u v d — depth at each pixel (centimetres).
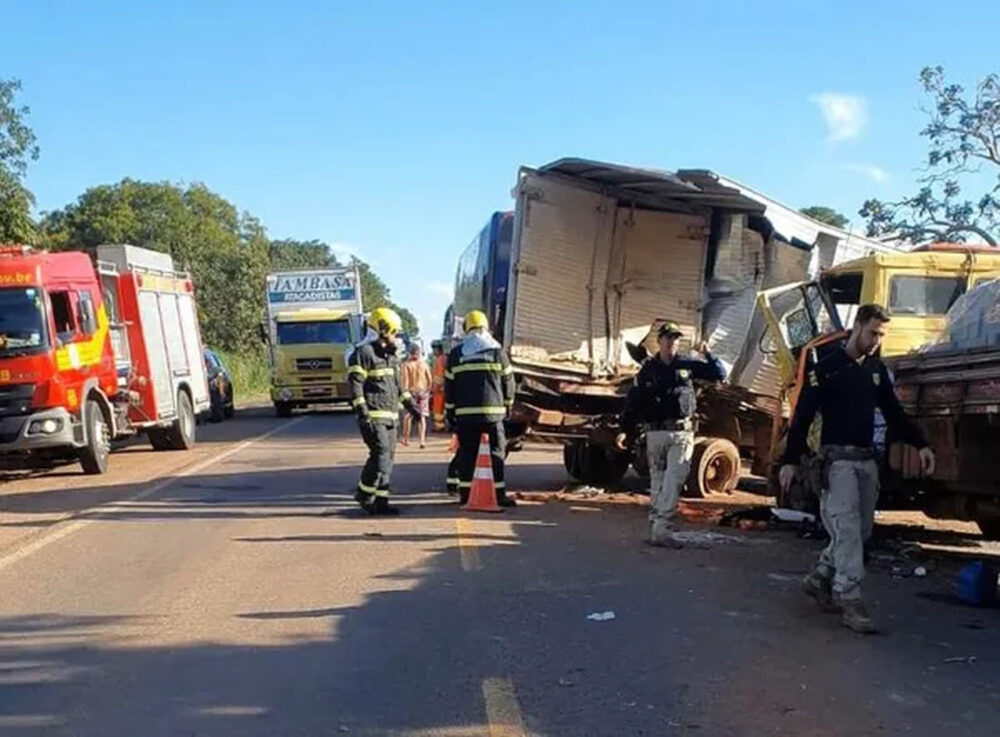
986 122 2577
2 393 1445
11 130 3039
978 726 498
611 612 709
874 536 982
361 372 1109
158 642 648
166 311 1975
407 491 1320
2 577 830
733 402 1223
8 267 1462
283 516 1112
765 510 1051
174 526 1057
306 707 533
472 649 627
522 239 1231
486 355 1158
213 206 7406
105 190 6950
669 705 531
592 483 1372
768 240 1309
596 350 1270
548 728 502
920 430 750
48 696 554
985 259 1019
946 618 698
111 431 1617
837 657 608
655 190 1245
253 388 5369
